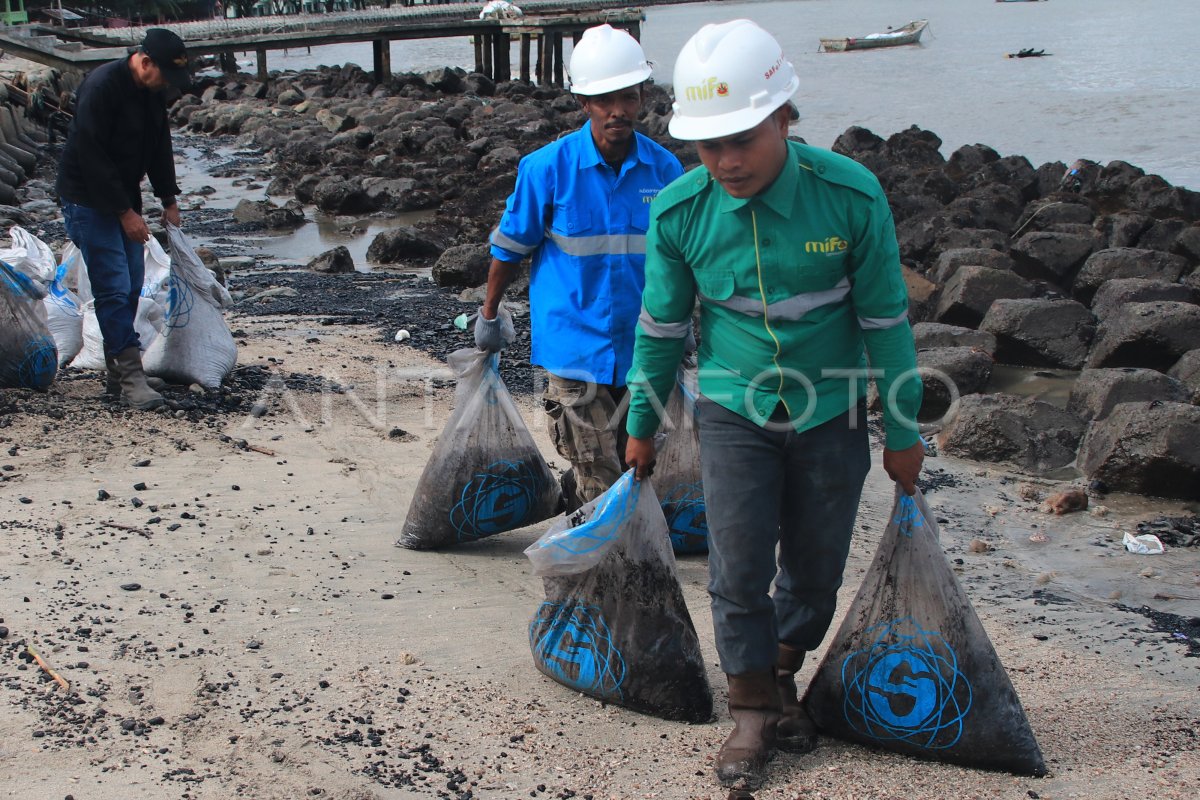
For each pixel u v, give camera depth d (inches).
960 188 739.4
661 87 1401.3
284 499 219.3
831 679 139.1
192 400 269.9
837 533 132.0
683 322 133.1
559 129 1069.8
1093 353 390.3
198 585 177.3
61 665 148.3
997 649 181.2
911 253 564.4
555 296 182.4
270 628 164.9
